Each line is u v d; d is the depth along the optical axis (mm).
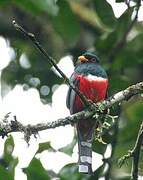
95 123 10430
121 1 12625
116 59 13500
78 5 15141
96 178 11914
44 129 9867
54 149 12203
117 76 12867
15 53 14758
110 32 13242
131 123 12742
